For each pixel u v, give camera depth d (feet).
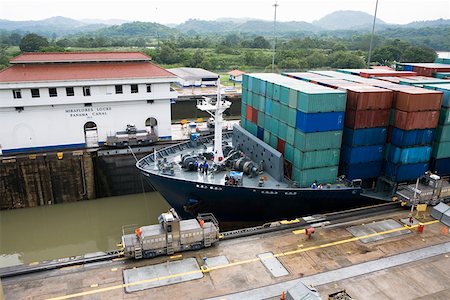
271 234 83.51
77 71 137.49
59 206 134.62
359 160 100.42
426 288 67.36
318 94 89.20
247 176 103.76
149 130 152.05
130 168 140.36
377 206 97.71
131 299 62.44
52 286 65.26
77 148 138.92
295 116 95.50
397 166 99.25
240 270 70.54
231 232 82.79
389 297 64.80
